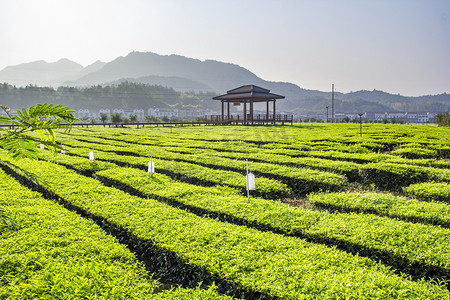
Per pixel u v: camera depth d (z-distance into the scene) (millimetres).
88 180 11195
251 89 50875
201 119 67625
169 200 9359
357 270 5145
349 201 8773
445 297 4508
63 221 7281
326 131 31625
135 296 4574
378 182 12070
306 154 16406
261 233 6738
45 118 2896
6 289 4664
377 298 4309
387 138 23594
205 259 5531
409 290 4594
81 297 4496
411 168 12031
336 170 12781
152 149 18938
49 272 5008
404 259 5715
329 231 6707
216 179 11422
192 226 7051
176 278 5930
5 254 5574
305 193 11312
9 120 2777
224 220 8086
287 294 4488
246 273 5105
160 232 6762
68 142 22562
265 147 20203
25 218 7273
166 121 67938
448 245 5965
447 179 11047
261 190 10133
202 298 4543
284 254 5730
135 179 11336
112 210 8117
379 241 6242
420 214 7695
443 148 17750
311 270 5137
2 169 13953
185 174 12289
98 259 5621
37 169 12594
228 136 26344
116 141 24031
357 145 18922
